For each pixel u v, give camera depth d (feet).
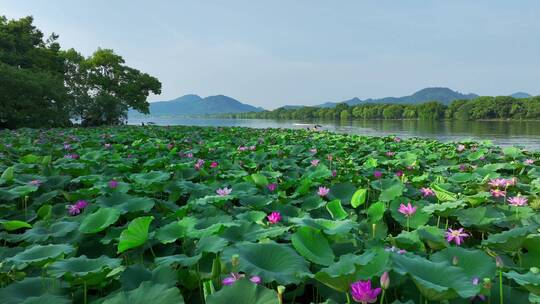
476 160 34.73
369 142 53.11
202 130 89.56
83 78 163.43
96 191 19.53
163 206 17.19
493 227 14.84
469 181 22.99
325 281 7.82
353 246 11.34
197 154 38.55
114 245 13.04
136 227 10.64
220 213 14.96
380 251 8.58
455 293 7.16
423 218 14.97
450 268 8.20
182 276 9.75
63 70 156.25
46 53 146.30
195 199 17.87
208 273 9.90
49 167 26.99
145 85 182.91
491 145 46.11
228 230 12.05
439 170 28.58
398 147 45.27
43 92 112.16
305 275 8.57
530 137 112.98
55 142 52.65
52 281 9.56
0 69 100.32
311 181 21.61
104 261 10.12
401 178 23.61
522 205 16.10
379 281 8.66
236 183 21.76
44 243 13.39
